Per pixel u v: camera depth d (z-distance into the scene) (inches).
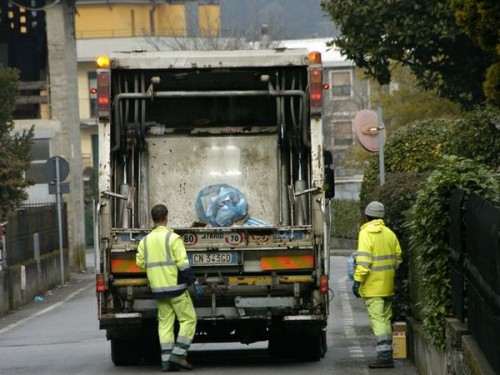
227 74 1334.9
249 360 1389.0
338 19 2053.4
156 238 1238.3
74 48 3735.2
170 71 1314.0
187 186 1350.9
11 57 3868.1
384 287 1249.4
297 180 1320.1
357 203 4660.4
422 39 1982.0
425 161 2004.2
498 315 721.0
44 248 2950.3
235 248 1252.5
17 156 3061.0
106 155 1270.9
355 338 1614.2
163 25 7214.6
